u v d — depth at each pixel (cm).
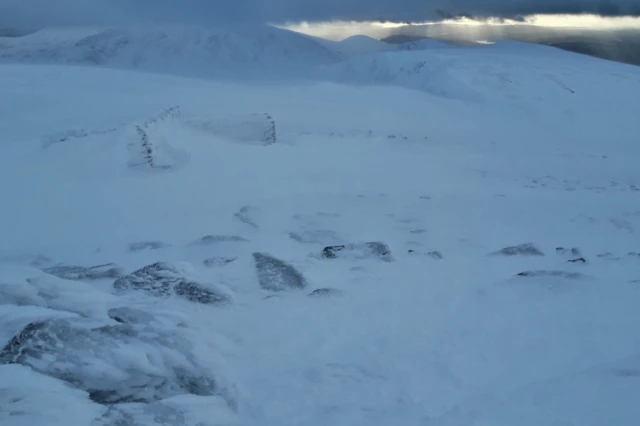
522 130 4197
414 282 830
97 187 1577
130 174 1736
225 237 1062
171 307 665
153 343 489
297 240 1095
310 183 1741
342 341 591
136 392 443
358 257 952
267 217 1293
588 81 5903
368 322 649
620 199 1772
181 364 479
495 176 2225
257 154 2159
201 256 970
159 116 2212
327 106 4709
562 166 2689
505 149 3152
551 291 793
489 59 6712
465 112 4922
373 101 5241
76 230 1191
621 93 5569
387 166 2214
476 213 1427
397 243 1105
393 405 454
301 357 551
